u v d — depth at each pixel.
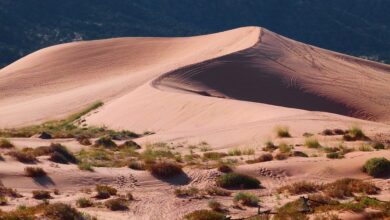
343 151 45.00
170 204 31.58
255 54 125.44
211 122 73.00
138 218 28.62
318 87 111.75
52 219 25.83
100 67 154.12
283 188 35.09
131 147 57.12
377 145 47.53
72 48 172.12
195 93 99.00
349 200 31.41
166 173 37.25
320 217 25.22
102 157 46.41
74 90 130.62
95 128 79.75
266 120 64.62
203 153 49.84
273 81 111.00
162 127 76.38
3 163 37.94
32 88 140.38
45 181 35.16
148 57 158.38
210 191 34.09
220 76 111.06
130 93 103.12
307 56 136.88
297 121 62.03
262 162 41.47
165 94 89.88
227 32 165.88
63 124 91.94
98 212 29.36
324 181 37.16
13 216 25.69
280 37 153.00
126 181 36.31
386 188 34.66
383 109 104.56
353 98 108.06
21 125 98.62
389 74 141.12
